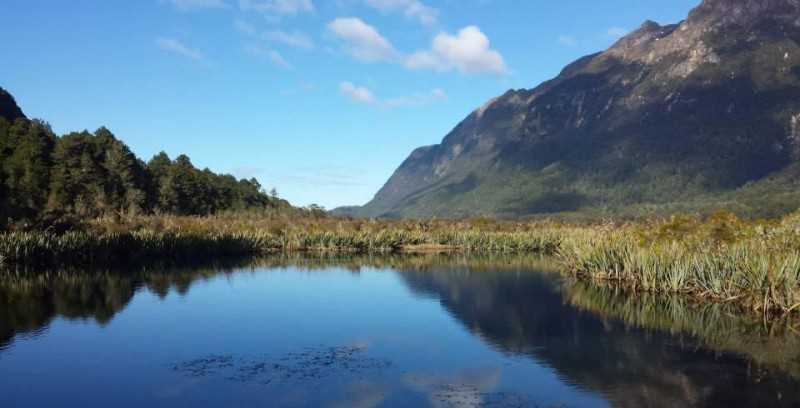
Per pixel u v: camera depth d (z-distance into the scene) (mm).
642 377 14500
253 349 17172
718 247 25953
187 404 12586
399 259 48375
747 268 22359
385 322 21188
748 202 131500
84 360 15969
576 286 30406
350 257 50344
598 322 21047
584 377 14477
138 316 22016
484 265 42969
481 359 16219
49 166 74625
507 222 89938
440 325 20734
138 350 16984
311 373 14812
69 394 13250
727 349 16953
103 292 27578
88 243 39875
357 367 15359
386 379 14352
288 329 19969
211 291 28625
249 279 33688
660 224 37938
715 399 12859
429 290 29422
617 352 16844
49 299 25375
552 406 12500
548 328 20141
